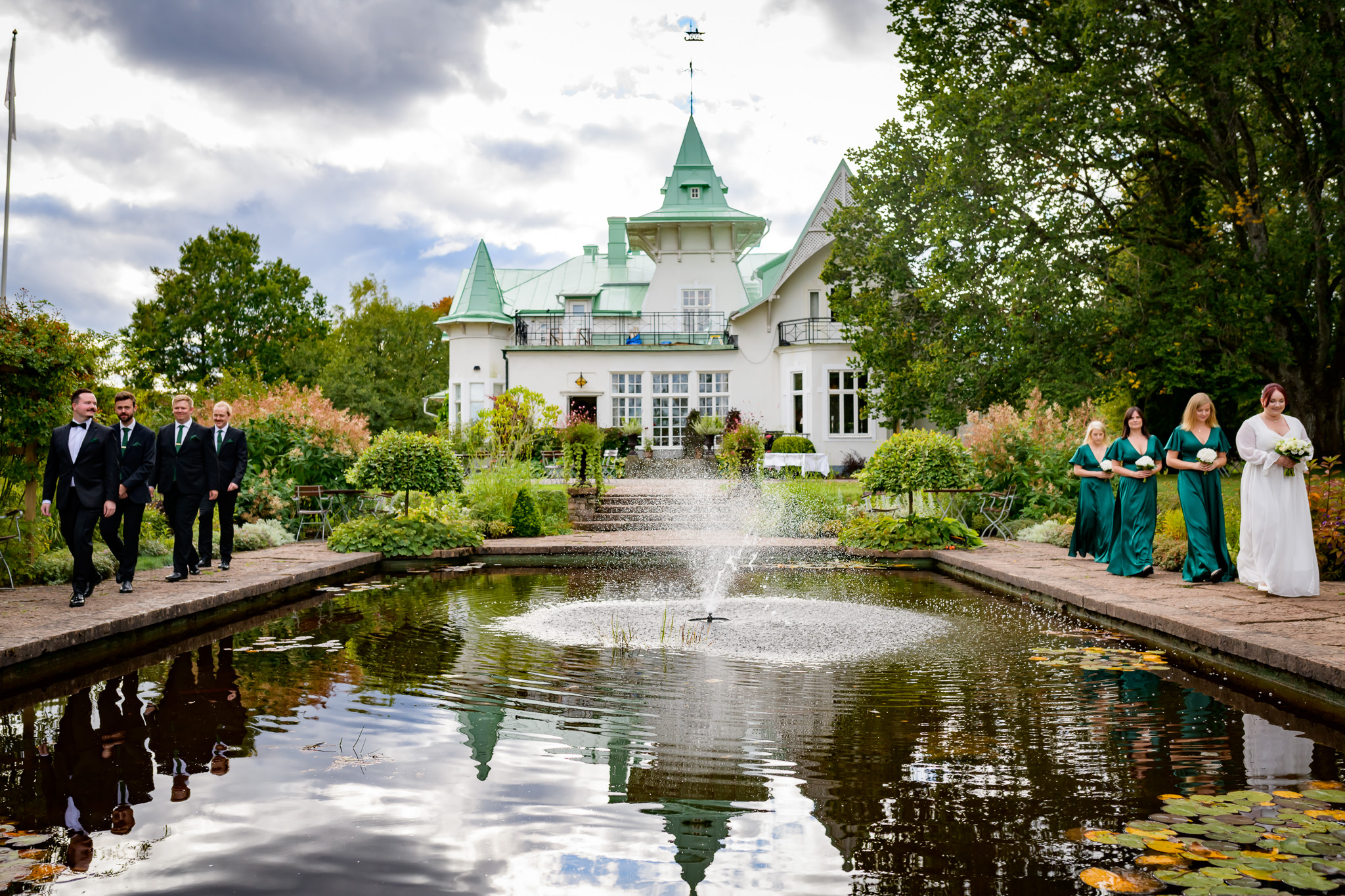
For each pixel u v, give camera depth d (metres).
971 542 11.27
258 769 3.21
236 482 8.83
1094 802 2.84
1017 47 16.73
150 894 2.19
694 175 31.80
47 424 7.60
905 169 21.64
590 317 32.41
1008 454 13.30
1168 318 14.84
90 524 6.46
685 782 3.06
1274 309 15.15
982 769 3.19
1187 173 16.06
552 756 3.37
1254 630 5.19
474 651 5.46
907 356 21.89
